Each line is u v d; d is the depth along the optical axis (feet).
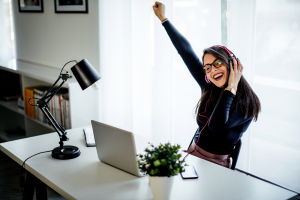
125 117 9.46
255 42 6.69
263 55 6.64
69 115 9.33
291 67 6.29
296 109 6.37
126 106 9.34
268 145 6.93
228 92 6.03
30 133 11.43
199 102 7.10
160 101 8.44
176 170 4.02
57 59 11.45
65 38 10.85
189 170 5.18
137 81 8.93
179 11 7.86
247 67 6.70
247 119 6.23
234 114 6.14
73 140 6.63
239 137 6.31
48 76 9.84
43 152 5.94
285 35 6.27
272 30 6.43
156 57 8.27
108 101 9.67
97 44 9.68
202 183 4.80
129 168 5.08
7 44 13.51
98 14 9.33
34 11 11.96
